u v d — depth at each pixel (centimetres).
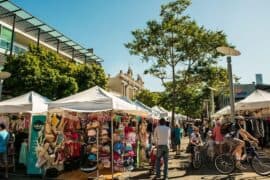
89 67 2875
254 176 992
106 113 1159
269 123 1620
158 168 996
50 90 2370
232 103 1181
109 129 1152
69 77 2486
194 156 1216
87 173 1058
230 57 1208
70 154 1121
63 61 2688
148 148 1447
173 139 1825
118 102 1011
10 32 3167
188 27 2356
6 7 2853
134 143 1255
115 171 1133
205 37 2338
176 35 2370
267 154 1177
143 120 1451
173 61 2408
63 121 1106
